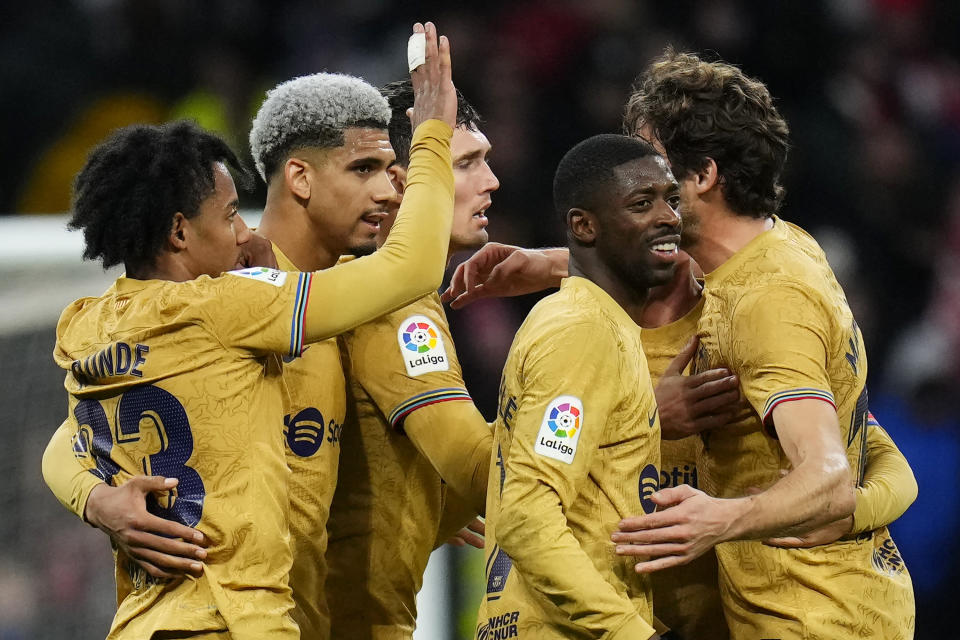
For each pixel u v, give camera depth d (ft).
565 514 30.35
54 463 32.09
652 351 36.76
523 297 79.61
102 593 53.31
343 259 37.96
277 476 30.89
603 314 30.53
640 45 89.20
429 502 37.29
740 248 34.14
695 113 33.99
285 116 34.19
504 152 85.15
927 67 96.63
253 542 30.07
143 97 90.02
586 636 29.63
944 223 88.74
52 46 89.61
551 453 29.09
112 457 30.68
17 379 50.37
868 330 83.61
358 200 34.37
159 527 29.45
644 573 31.12
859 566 33.37
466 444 34.60
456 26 90.79
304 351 34.12
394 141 37.83
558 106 88.02
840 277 83.82
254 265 33.47
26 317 50.52
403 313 35.65
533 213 84.53
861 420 34.24
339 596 36.96
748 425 33.50
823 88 90.43
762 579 33.37
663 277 31.32
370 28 94.07
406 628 37.70
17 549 50.83
